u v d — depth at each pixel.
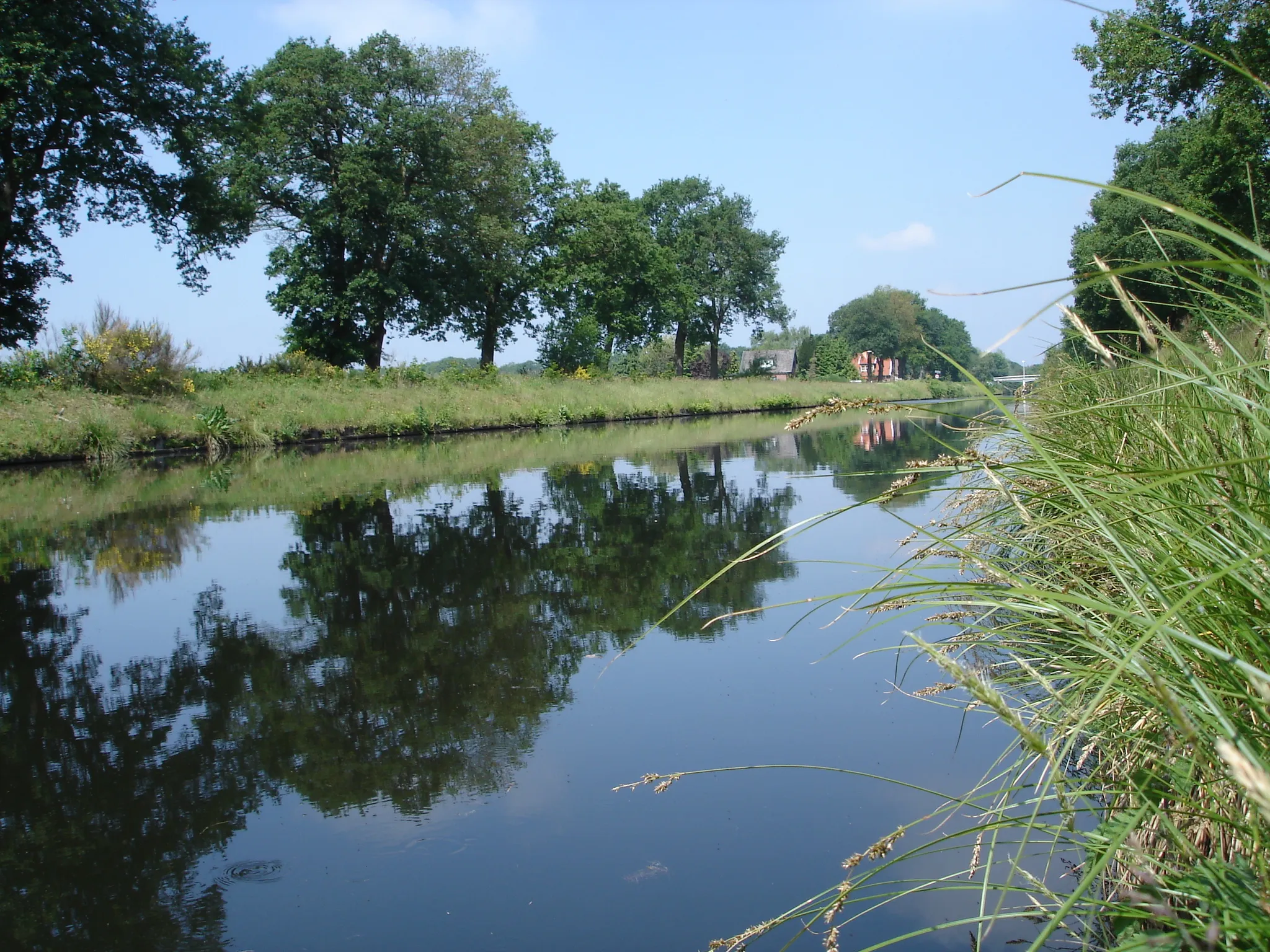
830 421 30.31
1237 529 1.55
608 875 2.42
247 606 5.46
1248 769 0.65
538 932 2.16
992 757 2.94
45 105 19.58
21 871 2.55
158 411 18.05
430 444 19.91
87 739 3.48
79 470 14.60
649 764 3.07
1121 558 2.08
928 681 3.73
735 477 11.77
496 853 2.54
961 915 2.13
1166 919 1.22
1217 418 2.05
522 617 5.04
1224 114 14.97
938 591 1.84
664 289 48.12
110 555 7.10
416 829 2.70
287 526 8.36
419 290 32.22
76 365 19.58
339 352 31.36
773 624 4.74
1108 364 1.96
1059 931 2.00
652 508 8.94
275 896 2.37
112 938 2.22
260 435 18.83
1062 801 1.64
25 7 19.52
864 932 2.10
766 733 3.26
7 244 21.12
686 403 34.00
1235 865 1.41
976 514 4.04
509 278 36.88
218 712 3.72
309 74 29.31
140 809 2.90
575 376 38.78
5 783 3.13
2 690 4.07
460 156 32.34
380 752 3.28
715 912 2.22
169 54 21.92
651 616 4.96
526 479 12.04
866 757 3.01
